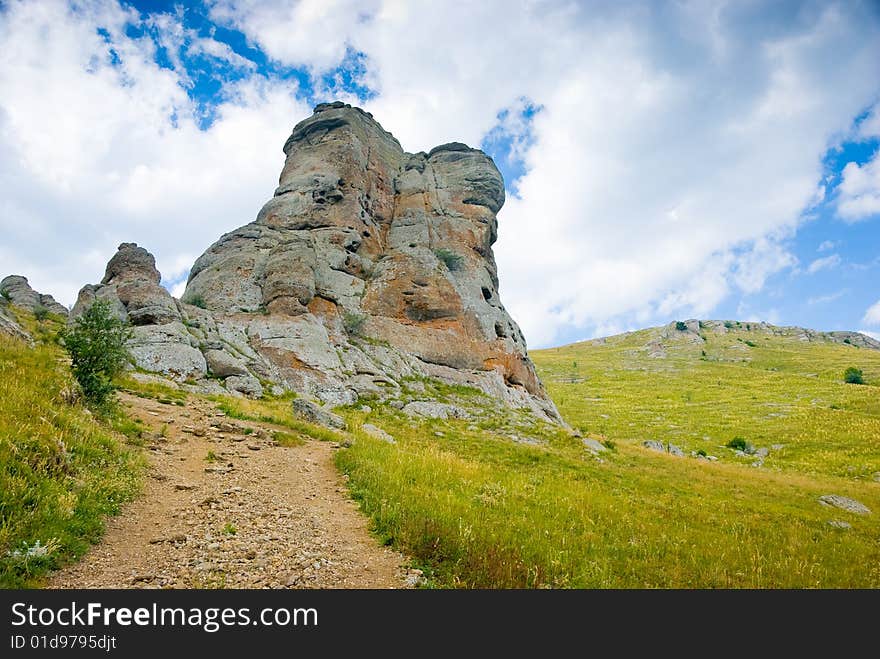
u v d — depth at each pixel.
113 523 9.45
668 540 13.72
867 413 78.12
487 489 15.50
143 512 10.34
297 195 59.34
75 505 9.17
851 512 27.47
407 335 49.66
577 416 83.19
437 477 16.14
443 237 63.19
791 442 60.03
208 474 13.85
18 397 12.31
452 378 46.88
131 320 35.00
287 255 47.47
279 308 44.12
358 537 10.20
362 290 52.53
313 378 37.44
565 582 8.86
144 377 27.45
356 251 57.38
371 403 37.22
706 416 80.69
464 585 8.23
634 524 15.02
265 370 35.84
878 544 19.45
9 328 21.66
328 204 59.53
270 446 18.44
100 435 13.12
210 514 10.68
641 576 10.30
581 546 11.55
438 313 52.91
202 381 31.14
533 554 9.94
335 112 69.50
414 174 71.44
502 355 54.03
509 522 12.09
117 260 40.28
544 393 59.34
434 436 30.19
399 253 57.31
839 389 100.12
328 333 44.03
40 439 10.41
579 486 20.84
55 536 7.96
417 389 42.06
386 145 75.50
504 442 30.91
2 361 15.45
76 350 18.14
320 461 17.34
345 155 63.97
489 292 61.19
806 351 172.38
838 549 17.06
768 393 101.56
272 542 9.48
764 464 51.84
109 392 17.91
